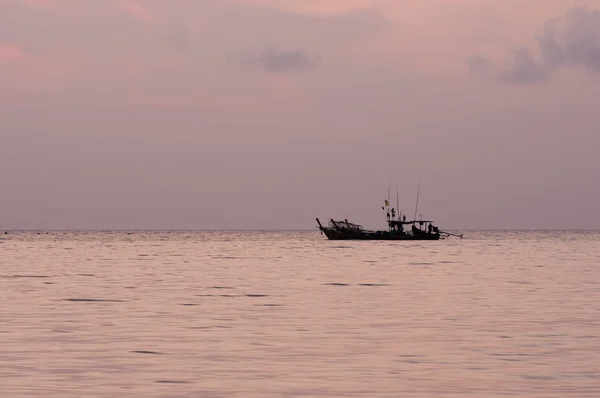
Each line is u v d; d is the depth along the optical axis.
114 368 41.69
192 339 51.53
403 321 60.22
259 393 36.09
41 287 91.38
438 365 42.56
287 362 43.44
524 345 48.88
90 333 54.09
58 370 41.16
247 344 49.38
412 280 103.00
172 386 37.50
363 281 101.12
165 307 70.12
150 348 47.88
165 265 141.38
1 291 85.81
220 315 64.25
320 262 151.75
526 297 79.19
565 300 76.06
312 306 71.00
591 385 37.56
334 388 37.09
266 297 79.38
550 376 39.66
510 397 35.31
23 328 56.41
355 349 47.47
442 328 56.31
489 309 68.19
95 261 156.38
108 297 79.25
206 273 118.00
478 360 43.94
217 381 38.59
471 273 117.56
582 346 48.50
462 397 35.31
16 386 37.34
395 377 39.53
